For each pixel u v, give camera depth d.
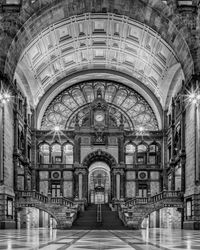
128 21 41.47
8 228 35.72
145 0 37.59
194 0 37.38
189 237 17.78
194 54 36.72
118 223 37.56
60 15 39.59
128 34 44.44
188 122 39.53
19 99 45.50
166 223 45.91
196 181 35.88
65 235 19.36
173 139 47.34
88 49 48.53
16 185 40.22
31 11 37.34
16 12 37.31
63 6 38.38
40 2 37.38
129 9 39.25
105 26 43.81
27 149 49.34
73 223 37.44
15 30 37.00
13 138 41.25
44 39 42.84
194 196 35.47
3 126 36.38
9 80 37.56
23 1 37.44
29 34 39.16
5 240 14.57
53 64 49.41
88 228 35.00
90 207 49.22
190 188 37.34
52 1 37.41
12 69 38.75
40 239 15.20
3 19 37.19
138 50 46.78
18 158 42.59
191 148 37.97
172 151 47.22
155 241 13.98
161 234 21.83
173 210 42.78
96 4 38.94
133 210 38.38
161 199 39.41
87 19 41.91
